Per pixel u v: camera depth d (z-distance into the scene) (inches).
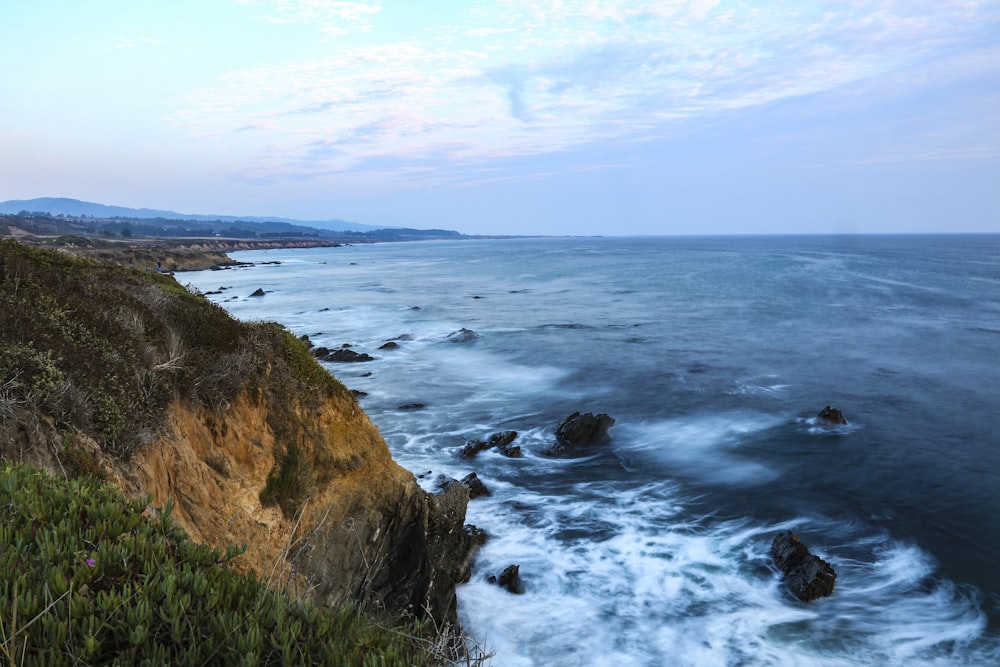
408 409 1153.4
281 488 473.7
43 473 187.6
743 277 3983.8
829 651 486.9
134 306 481.4
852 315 2288.4
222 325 535.5
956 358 1567.4
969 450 950.4
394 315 2377.0
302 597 156.9
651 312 2422.5
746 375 1409.9
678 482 837.2
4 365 310.3
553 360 1568.7
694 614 535.5
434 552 561.6
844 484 829.8
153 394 392.8
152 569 135.3
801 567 582.9
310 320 2251.5
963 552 651.5
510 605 550.9
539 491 804.0
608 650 489.4
